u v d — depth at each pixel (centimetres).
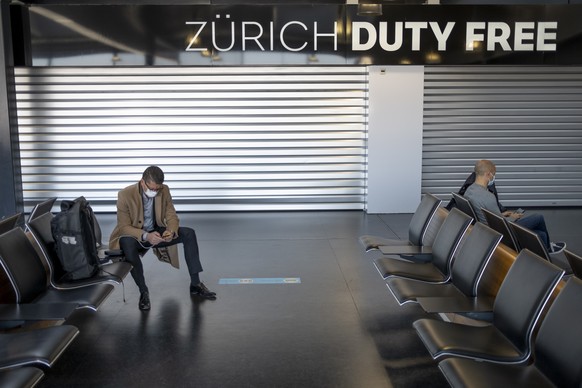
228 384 385
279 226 882
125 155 969
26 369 301
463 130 993
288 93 973
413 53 870
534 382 285
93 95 952
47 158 961
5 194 887
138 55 871
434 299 393
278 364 415
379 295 566
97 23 865
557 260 540
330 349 440
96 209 975
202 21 866
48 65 873
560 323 282
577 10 864
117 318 507
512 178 1009
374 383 386
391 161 966
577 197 1012
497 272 428
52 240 468
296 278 623
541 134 1001
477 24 865
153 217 553
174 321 500
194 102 966
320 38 869
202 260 695
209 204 991
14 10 862
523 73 984
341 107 979
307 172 993
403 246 539
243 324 492
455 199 582
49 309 378
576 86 993
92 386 383
